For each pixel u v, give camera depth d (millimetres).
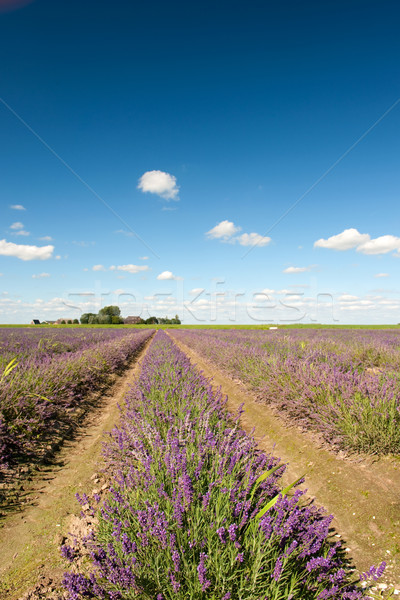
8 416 4895
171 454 3092
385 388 4648
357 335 18594
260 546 2010
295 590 1939
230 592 1885
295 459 4277
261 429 5500
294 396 5633
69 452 4727
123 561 2078
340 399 4801
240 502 2361
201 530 2246
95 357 11078
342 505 3186
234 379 9344
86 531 2818
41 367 7320
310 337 17531
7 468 4004
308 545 2230
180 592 1948
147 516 2229
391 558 2463
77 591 1952
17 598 2127
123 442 4070
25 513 3164
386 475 3541
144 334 34281
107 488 3553
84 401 7508
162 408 5051
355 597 2000
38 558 2525
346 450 4203
